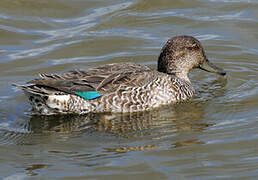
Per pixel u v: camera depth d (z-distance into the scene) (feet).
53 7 66.74
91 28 62.64
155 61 56.03
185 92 47.65
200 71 55.47
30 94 44.16
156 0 67.92
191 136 40.01
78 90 43.42
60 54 57.47
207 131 40.81
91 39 60.34
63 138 40.47
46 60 56.13
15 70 53.98
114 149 38.27
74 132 41.52
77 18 64.90
